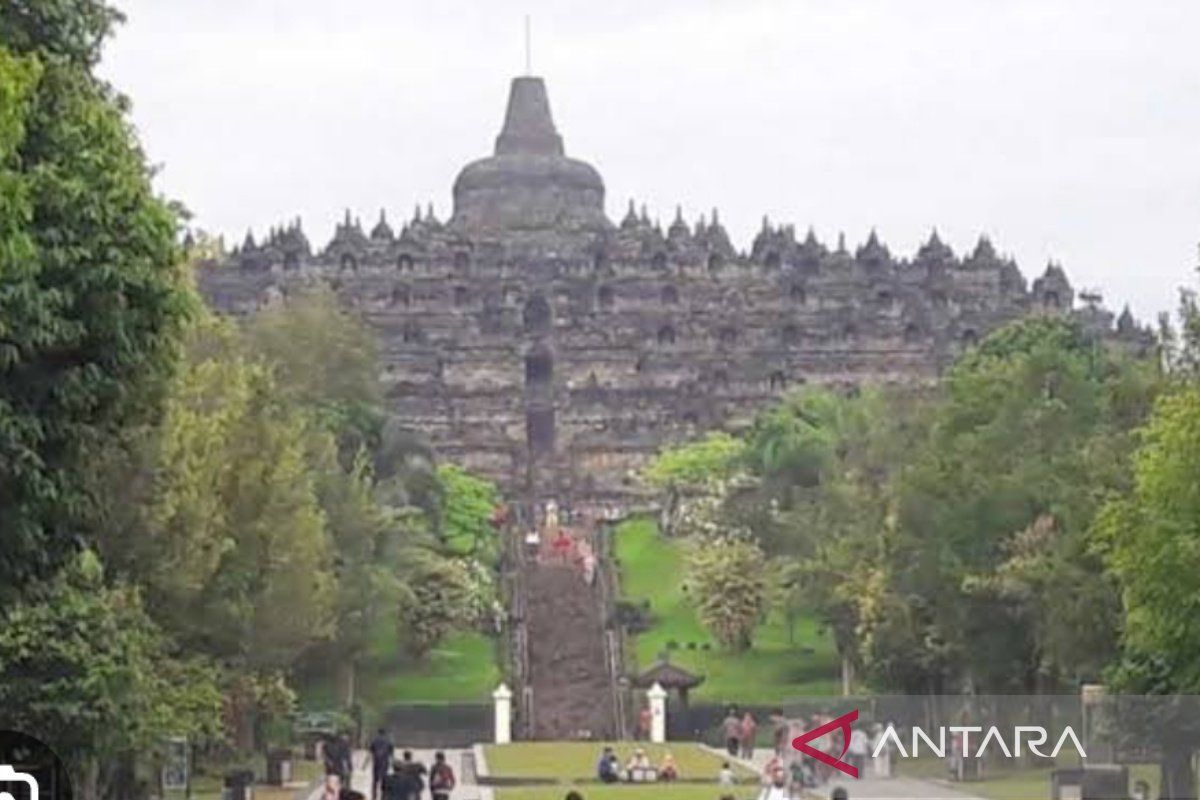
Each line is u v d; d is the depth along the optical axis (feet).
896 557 444.96
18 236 164.25
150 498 300.20
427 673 649.61
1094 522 328.29
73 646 241.35
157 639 301.43
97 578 262.67
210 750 403.95
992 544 414.41
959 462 426.51
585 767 467.11
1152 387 403.34
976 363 538.47
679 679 597.93
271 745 461.78
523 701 630.74
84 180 182.80
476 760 488.02
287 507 402.31
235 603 350.23
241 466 364.99
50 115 189.06
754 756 500.74
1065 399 433.07
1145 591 285.43
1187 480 283.38
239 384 375.66
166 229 187.32
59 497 181.88
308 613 407.44
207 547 323.57
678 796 385.91
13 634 238.89
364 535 549.54
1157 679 301.84
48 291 174.29
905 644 443.73
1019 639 410.11
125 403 191.42
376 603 565.53
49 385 180.55
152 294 185.47
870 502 543.39
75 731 241.76
